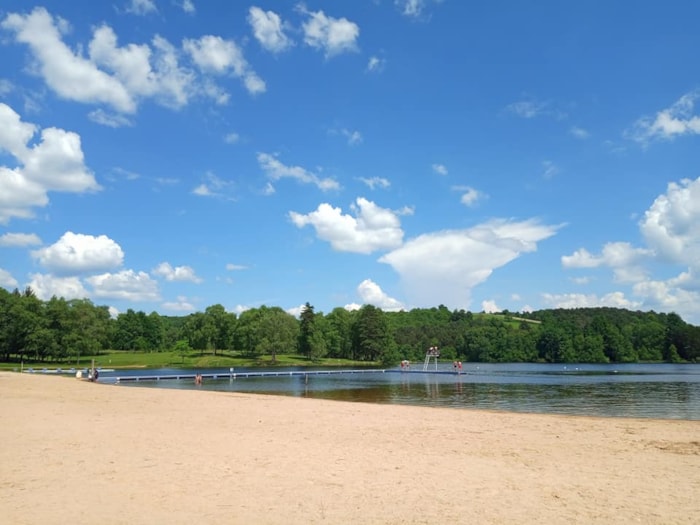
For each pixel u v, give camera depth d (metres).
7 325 94.44
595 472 13.15
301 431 19.92
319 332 130.75
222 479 11.71
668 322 165.12
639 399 42.59
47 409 24.89
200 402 31.28
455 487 11.29
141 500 9.92
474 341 162.38
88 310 102.56
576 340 150.12
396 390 53.19
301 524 8.62
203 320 126.94
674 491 11.19
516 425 22.94
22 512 9.07
